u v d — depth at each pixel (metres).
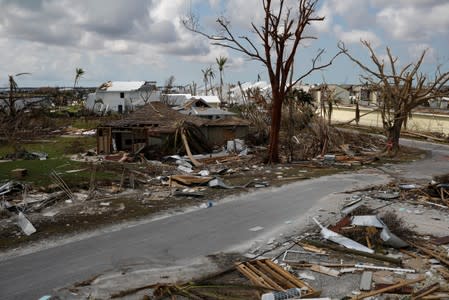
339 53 26.98
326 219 12.98
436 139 42.00
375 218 11.27
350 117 56.81
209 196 16.31
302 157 27.39
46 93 68.44
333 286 8.23
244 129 34.12
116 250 10.43
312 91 64.06
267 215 13.66
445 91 33.75
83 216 13.27
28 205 14.11
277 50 24.23
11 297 7.91
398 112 31.84
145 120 32.25
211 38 25.14
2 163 23.58
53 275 8.91
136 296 7.89
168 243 10.94
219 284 8.23
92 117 58.59
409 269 8.92
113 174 20.12
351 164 25.66
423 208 14.23
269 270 8.95
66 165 22.78
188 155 26.83
